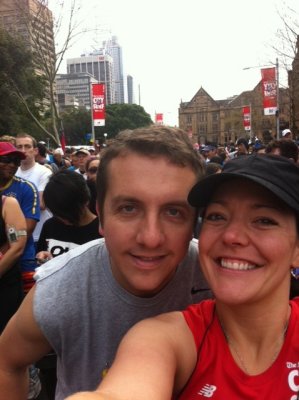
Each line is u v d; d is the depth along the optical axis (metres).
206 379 0.49
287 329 0.51
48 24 8.53
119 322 0.61
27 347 0.66
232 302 0.48
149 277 0.56
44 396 1.38
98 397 0.38
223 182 0.49
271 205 0.48
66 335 0.62
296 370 0.48
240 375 0.48
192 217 0.56
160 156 0.53
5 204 1.32
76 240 1.42
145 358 0.45
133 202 0.54
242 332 0.50
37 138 16.00
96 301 0.61
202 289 0.65
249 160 0.50
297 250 0.51
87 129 26.08
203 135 42.44
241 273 0.48
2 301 1.30
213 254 0.50
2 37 11.12
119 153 0.55
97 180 0.59
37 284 0.64
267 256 0.48
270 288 0.49
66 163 5.18
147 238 0.53
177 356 0.48
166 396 0.43
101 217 0.59
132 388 0.41
